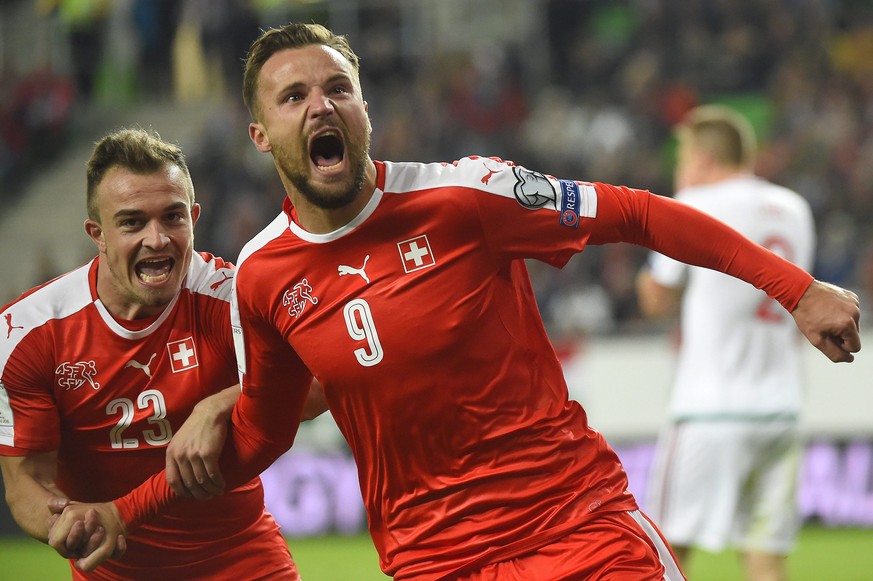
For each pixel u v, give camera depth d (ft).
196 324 43.93
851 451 122.11
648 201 38.11
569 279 150.00
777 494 67.00
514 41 218.18
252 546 47.09
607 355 127.85
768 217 69.05
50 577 103.19
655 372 126.11
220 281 44.21
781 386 67.15
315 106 36.11
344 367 37.78
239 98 204.13
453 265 37.45
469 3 223.30
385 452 38.42
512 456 37.60
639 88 197.16
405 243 37.47
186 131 207.31
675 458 68.18
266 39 37.96
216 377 44.19
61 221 200.54
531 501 37.52
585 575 36.99
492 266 37.93
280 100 37.01
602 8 221.46
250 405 40.81
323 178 36.42
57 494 42.50
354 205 37.42
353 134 36.73
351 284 37.60
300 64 36.94
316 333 38.01
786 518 66.95
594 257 151.53
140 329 43.42
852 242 160.56
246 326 39.60
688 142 71.61
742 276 37.42
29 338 43.32
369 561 108.06
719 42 202.59
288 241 38.22
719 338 67.36
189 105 212.43
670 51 203.62
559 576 37.04
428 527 38.24
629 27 218.38
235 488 42.55
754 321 67.05
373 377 37.52
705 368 67.67
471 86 198.90
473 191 37.55
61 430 44.62
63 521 40.14
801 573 95.14
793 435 67.26
